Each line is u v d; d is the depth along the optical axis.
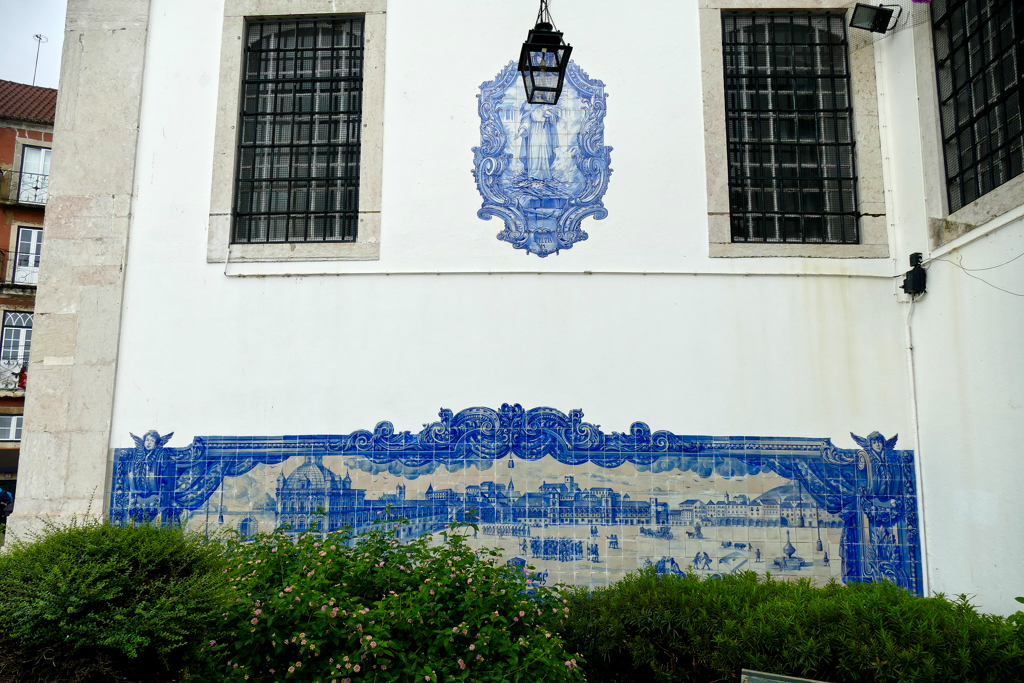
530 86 4.52
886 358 4.85
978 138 4.39
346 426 4.79
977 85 4.41
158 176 5.09
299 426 4.79
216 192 5.07
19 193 21.08
